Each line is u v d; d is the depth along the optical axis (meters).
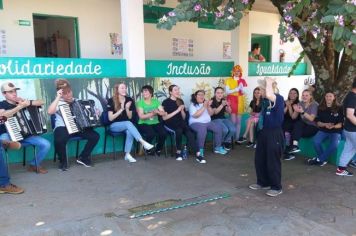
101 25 8.10
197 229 3.43
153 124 6.12
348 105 4.82
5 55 6.98
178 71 7.14
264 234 3.35
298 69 10.12
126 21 6.25
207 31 9.90
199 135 5.92
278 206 3.98
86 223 3.51
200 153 5.84
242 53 8.39
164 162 5.75
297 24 4.24
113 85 6.25
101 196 4.23
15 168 5.30
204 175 5.09
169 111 6.05
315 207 3.96
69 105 5.26
